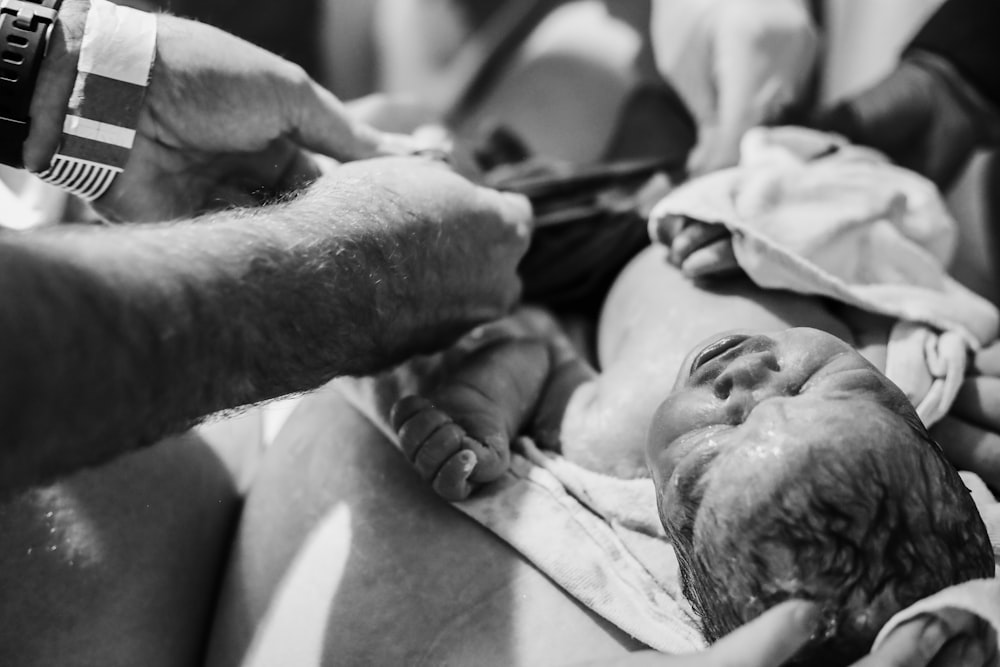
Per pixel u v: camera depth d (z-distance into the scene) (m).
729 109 1.30
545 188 1.14
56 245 0.52
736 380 0.64
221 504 0.97
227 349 0.58
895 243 0.92
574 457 0.87
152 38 0.79
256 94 0.84
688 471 0.62
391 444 0.90
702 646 0.71
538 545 0.79
